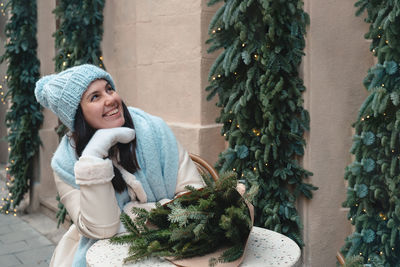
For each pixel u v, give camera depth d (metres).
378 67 2.20
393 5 2.11
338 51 2.51
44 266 3.53
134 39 3.57
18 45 4.56
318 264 2.60
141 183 1.81
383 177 2.29
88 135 1.73
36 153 4.91
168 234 1.40
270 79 2.33
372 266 2.03
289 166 2.43
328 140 2.54
